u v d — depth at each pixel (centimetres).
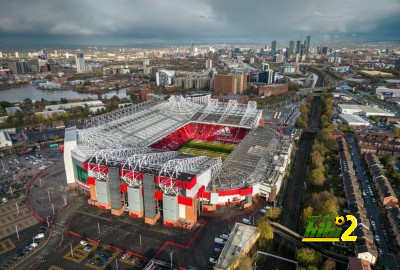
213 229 16300
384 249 14762
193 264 13738
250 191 18350
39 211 18150
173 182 16212
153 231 16138
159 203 17675
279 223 16875
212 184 18388
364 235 14650
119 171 17425
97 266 13675
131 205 17362
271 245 15275
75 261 14000
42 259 14112
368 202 19025
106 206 18225
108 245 15038
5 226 16688
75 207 18575
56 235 15875
